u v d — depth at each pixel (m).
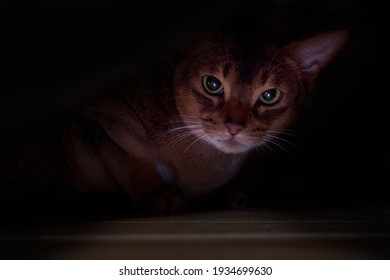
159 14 0.37
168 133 0.52
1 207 0.52
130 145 0.51
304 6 0.72
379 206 0.55
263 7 0.70
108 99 0.52
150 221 0.45
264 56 0.50
